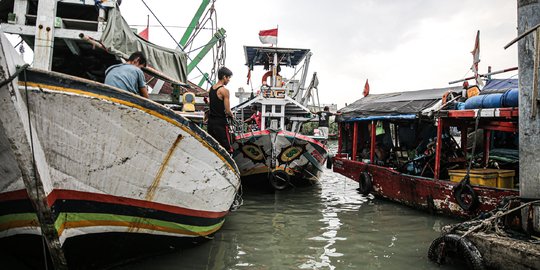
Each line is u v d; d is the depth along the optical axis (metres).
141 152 3.79
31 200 3.19
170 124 3.88
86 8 6.20
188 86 8.05
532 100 4.55
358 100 12.69
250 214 7.73
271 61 13.20
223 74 6.05
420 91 10.24
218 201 5.22
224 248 5.39
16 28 5.65
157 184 4.08
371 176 9.87
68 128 3.26
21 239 3.73
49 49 5.59
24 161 3.03
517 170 8.30
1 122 2.88
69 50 6.55
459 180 7.39
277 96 12.12
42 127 3.12
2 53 2.70
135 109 3.55
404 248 5.54
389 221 7.14
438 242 4.91
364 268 4.75
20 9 5.70
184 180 4.36
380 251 5.39
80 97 3.21
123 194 3.86
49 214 3.25
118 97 3.42
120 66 4.25
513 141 9.92
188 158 4.29
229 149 6.22
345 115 11.44
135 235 4.16
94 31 5.84
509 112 6.08
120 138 3.59
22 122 2.93
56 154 3.27
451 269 4.73
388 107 9.55
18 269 4.07
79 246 3.71
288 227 6.68
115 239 3.98
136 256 4.43
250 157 10.42
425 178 7.86
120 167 3.71
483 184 7.07
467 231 4.67
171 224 4.47
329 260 5.02
